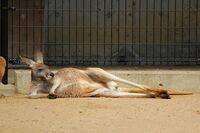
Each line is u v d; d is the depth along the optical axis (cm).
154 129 1112
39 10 1934
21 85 1628
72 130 1098
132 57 2003
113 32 2012
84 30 2005
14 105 1377
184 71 1709
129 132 1085
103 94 1504
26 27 1925
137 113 1274
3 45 1628
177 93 1571
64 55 2003
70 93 1498
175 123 1170
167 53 1995
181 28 2019
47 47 1992
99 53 2005
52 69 1814
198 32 2019
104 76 1519
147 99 1477
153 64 1992
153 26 2008
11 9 1644
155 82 1655
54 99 1468
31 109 1317
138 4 2009
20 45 1922
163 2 2014
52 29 1995
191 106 1373
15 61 1769
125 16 2014
